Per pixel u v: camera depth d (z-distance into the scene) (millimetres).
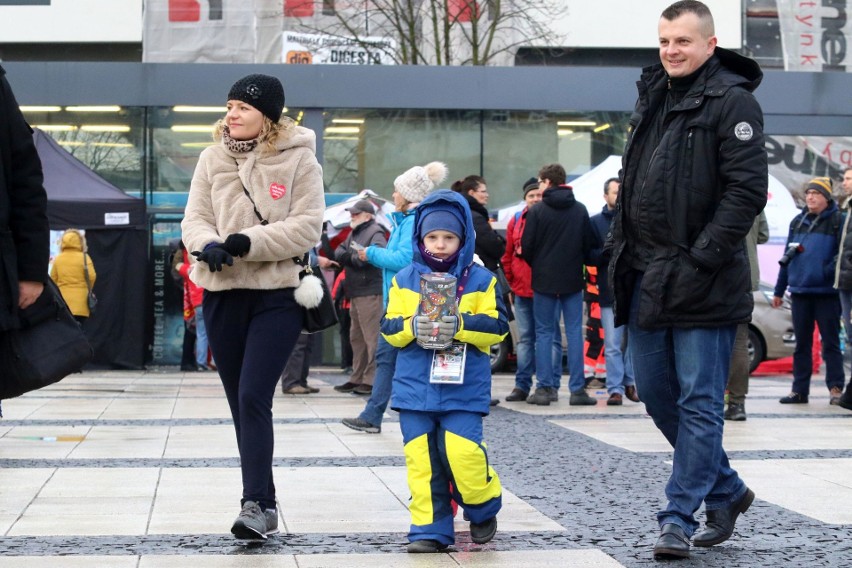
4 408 11391
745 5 29906
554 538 5328
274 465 7473
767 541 5312
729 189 4949
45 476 6934
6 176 4301
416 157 19453
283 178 5344
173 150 19031
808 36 28984
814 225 11969
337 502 6184
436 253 5148
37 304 4359
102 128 18969
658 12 32000
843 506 6203
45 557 4812
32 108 18875
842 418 10672
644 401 5344
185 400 12508
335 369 18938
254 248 5125
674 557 4867
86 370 17875
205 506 6008
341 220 16219
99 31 30750
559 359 12398
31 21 30703
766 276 19250
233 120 5371
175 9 26328
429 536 5012
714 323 4988
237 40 26500
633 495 6484
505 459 7871
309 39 25547
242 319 5316
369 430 9305
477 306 5117
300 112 19125
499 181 19609
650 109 5207
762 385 15508
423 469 5098
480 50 29109
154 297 18844
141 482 6738
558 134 19688
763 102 19875
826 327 11977
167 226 19016
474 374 5109
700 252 4922
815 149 19969
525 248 11750
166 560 4785
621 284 5277
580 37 31688
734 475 5215
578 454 8125
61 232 17266
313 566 4715
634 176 5207
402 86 19203
